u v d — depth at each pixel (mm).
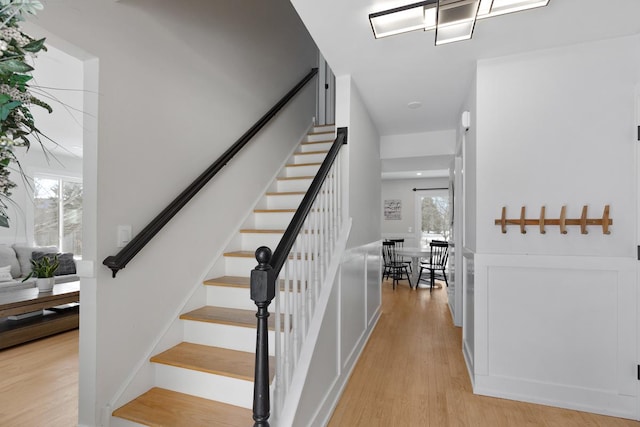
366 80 2615
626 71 1984
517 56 2199
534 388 2115
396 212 8078
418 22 1756
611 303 1995
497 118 2238
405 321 3830
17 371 2486
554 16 1774
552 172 2115
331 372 1998
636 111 1962
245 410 1630
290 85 3949
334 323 2070
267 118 3121
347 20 1820
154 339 1901
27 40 754
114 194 1680
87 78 1624
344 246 2264
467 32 1837
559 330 2084
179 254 2113
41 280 3418
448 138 3961
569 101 2088
